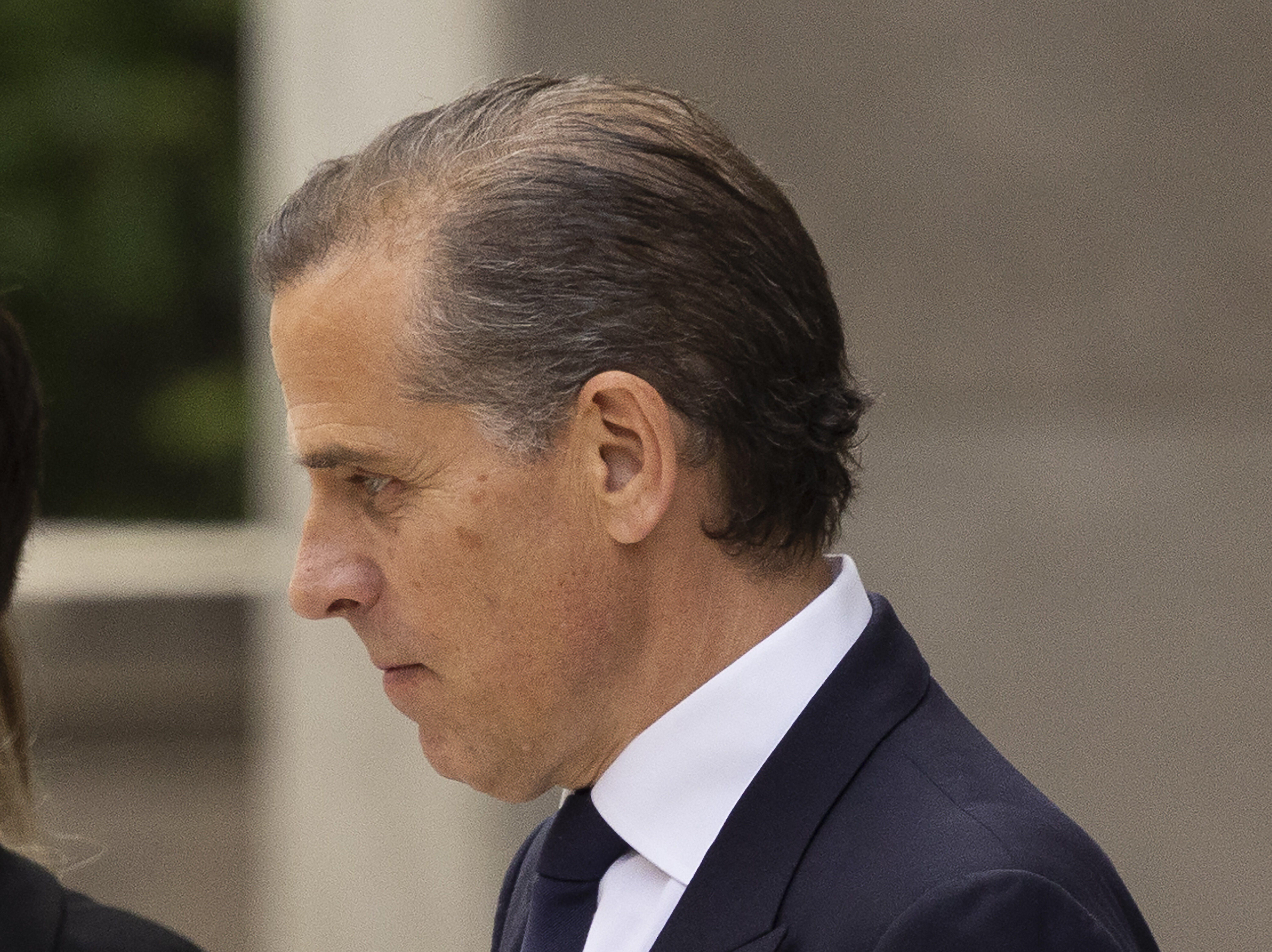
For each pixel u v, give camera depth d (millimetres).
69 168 31125
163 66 31328
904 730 4965
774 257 5004
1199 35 10375
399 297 4797
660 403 4789
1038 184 10562
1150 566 10516
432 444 4824
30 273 30984
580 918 5164
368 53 12742
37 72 31016
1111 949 4391
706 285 4859
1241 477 10391
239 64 31688
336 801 14211
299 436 4914
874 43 10664
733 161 5078
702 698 4957
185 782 19734
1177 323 10461
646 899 5020
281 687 15867
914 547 10758
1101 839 10547
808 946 4594
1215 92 10367
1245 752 10367
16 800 6336
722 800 4945
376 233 4859
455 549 4844
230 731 19828
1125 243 10492
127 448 31609
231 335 31906
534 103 5031
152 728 19719
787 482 5008
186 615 19656
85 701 19453
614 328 4793
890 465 10766
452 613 4891
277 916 16109
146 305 31500
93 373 31516
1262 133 10328
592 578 4879
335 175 5039
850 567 5258
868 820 4719
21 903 5527
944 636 10719
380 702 13039
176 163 31422
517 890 6035
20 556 5855
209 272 31641
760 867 4750
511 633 4883
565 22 10695
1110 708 10539
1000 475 10664
